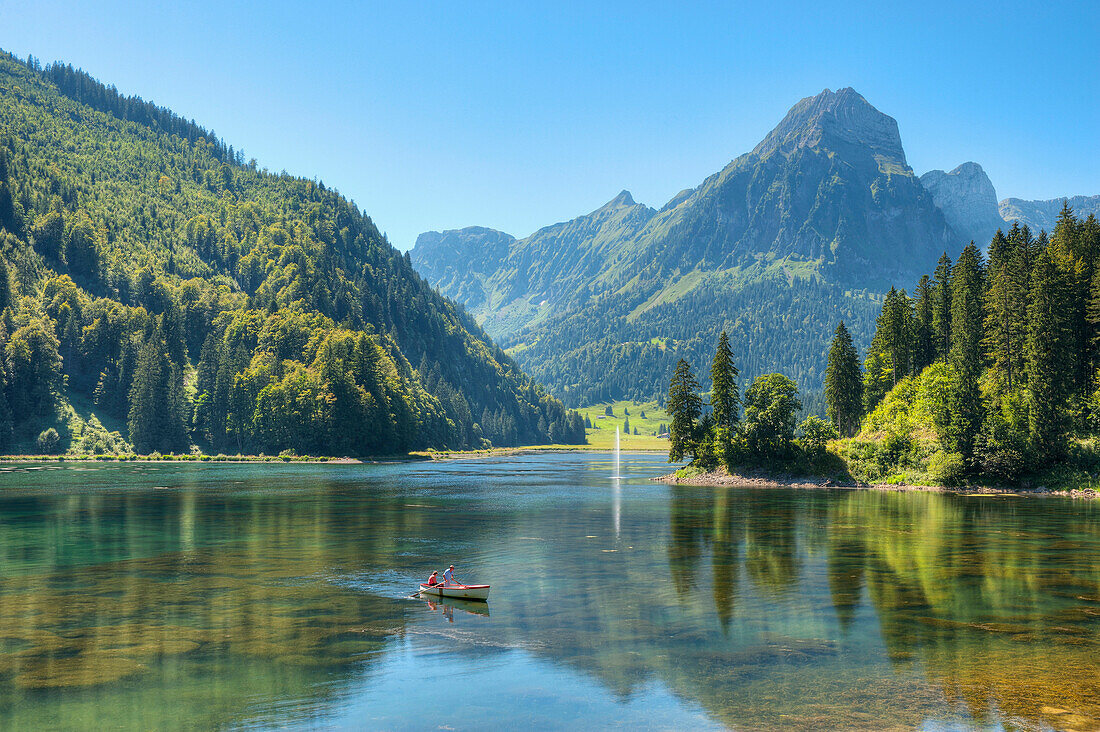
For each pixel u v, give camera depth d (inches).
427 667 1234.6
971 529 2834.6
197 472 5910.4
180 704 1067.9
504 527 2925.7
